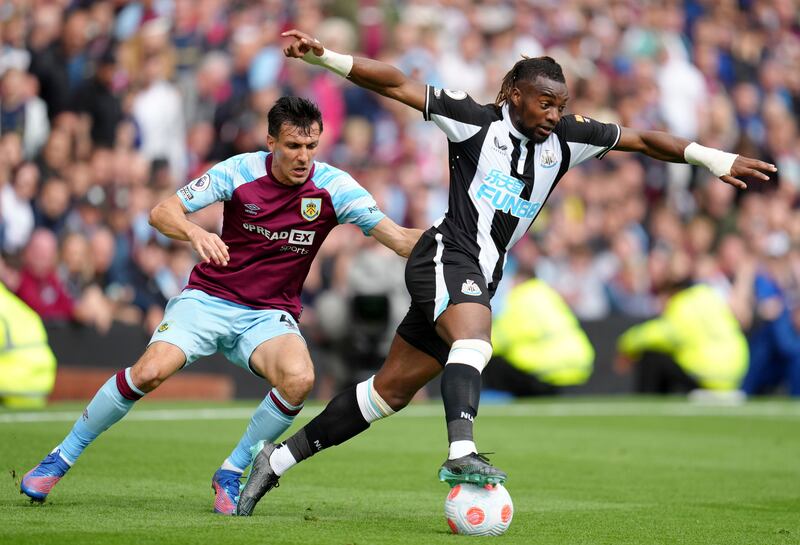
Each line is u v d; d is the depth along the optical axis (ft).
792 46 238.48
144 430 107.24
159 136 159.22
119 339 135.13
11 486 68.23
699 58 220.64
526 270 164.25
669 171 197.88
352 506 67.21
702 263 182.60
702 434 121.19
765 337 178.09
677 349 171.01
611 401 160.76
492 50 195.00
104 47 164.45
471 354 57.47
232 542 51.34
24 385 122.52
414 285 60.34
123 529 54.13
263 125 160.86
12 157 138.21
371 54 183.52
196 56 170.50
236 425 114.01
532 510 67.72
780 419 140.15
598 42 208.85
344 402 61.72
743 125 218.18
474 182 61.21
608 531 59.82
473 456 55.16
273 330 63.10
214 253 58.90
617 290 180.75
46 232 130.52
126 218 141.59
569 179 184.65
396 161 173.27
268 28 174.50
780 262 183.32
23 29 158.51
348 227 155.94
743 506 71.46
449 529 58.44
